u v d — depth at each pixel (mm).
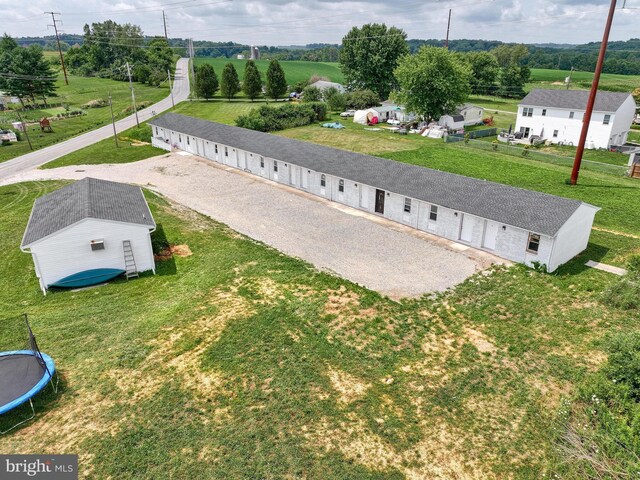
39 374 14281
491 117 75125
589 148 54719
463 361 15656
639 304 18438
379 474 11258
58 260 21203
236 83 92562
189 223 29203
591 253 24312
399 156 48750
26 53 81438
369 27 90062
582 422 12391
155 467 11422
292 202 33375
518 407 13492
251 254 24453
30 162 46281
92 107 82688
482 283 21219
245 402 13648
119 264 22500
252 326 17547
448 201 25891
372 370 15180
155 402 13633
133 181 38875
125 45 130000
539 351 16094
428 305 19359
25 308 19656
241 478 11102
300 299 19609
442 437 12406
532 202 23719
